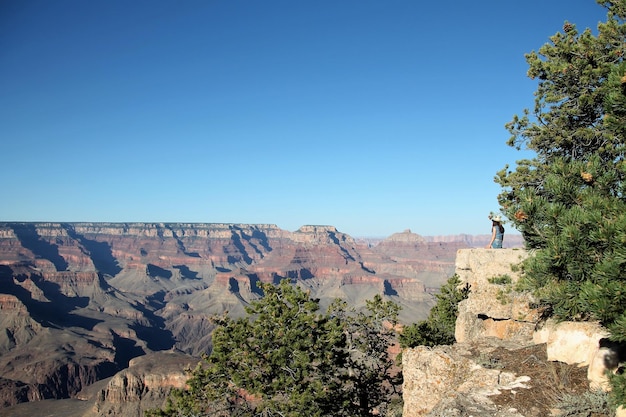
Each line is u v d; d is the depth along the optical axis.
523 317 17.59
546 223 10.65
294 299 22.00
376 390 26.11
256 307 22.09
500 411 11.20
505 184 22.80
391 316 28.41
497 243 24.78
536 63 20.88
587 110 19.62
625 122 10.19
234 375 19.36
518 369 13.48
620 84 9.79
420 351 15.91
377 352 27.70
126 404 108.44
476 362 14.34
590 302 8.62
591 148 19.69
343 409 21.61
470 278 27.48
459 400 11.95
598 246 9.23
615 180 10.39
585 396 10.84
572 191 10.72
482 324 19.83
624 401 8.34
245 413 19.67
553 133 20.70
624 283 8.41
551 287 10.45
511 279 18.50
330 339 21.38
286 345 20.52
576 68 18.84
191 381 20.25
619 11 17.61
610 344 11.51
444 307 29.86
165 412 20.25
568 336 13.19
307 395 18.52
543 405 11.16
